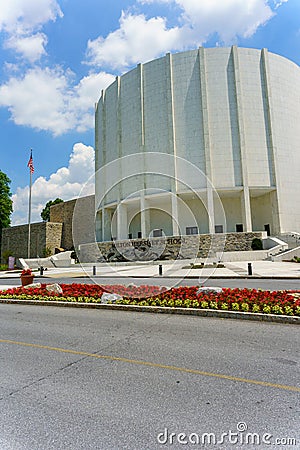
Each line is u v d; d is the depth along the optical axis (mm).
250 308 6844
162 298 8281
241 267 20047
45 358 4555
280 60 32812
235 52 31359
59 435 2580
